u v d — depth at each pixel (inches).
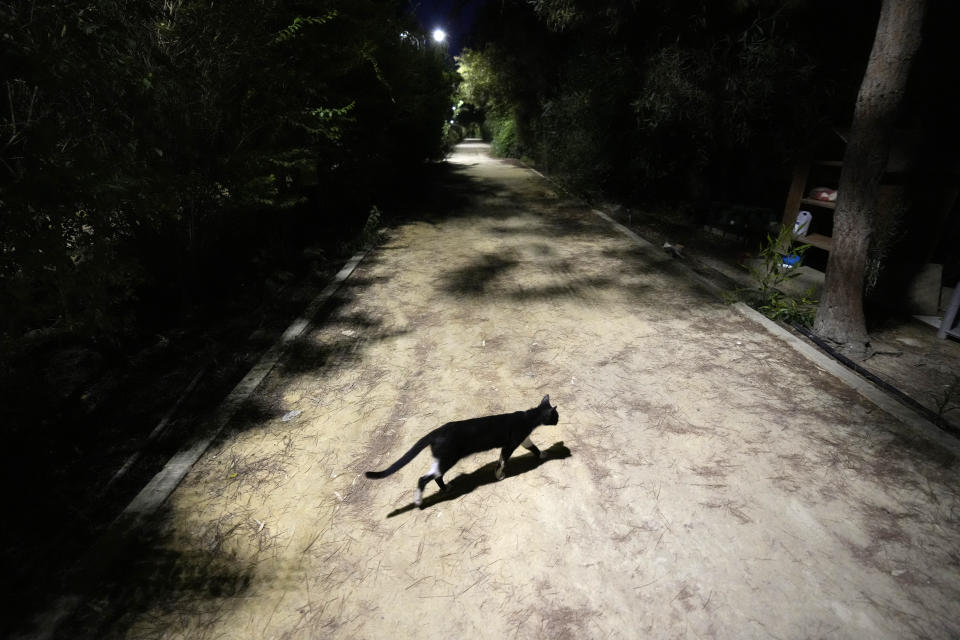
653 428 149.2
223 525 115.1
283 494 125.0
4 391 134.3
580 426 151.6
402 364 190.1
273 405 163.5
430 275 294.8
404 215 469.7
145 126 161.3
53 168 111.7
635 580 99.7
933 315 224.7
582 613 93.3
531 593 97.7
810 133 321.4
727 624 90.3
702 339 208.1
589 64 470.0
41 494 123.1
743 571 101.0
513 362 190.7
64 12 116.7
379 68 353.1
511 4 719.1
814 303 234.5
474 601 96.3
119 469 134.6
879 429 145.6
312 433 149.0
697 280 279.0
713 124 360.8
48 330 143.5
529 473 132.7
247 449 141.8
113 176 129.5
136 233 203.0
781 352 195.5
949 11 250.1
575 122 510.6
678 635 88.6
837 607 92.9
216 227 227.1
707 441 142.3
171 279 231.5
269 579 101.7
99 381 173.6
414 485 128.7
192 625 92.3
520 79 842.8
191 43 181.9
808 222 280.8
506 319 230.8
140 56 163.9
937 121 265.0
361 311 240.8
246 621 93.0
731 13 342.6
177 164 184.7
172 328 213.0
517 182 691.4
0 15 101.0
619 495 123.2
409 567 104.3
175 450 143.2
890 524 111.7
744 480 126.6
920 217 234.8
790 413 154.6
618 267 308.5
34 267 114.9
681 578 99.8
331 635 90.4
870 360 189.9
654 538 109.7
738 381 174.2
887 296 229.9
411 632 90.7
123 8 149.0
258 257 288.5
